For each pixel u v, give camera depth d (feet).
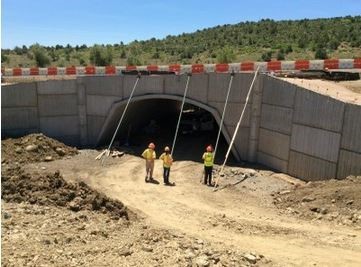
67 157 85.51
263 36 272.92
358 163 59.11
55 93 95.30
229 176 71.56
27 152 82.33
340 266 37.40
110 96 93.35
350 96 68.59
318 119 64.90
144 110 102.83
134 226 42.80
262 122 76.59
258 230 47.16
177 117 118.93
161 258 33.06
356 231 45.93
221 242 42.65
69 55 254.06
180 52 259.39
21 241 32.12
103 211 45.57
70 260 30.25
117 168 78.43
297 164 69.51
